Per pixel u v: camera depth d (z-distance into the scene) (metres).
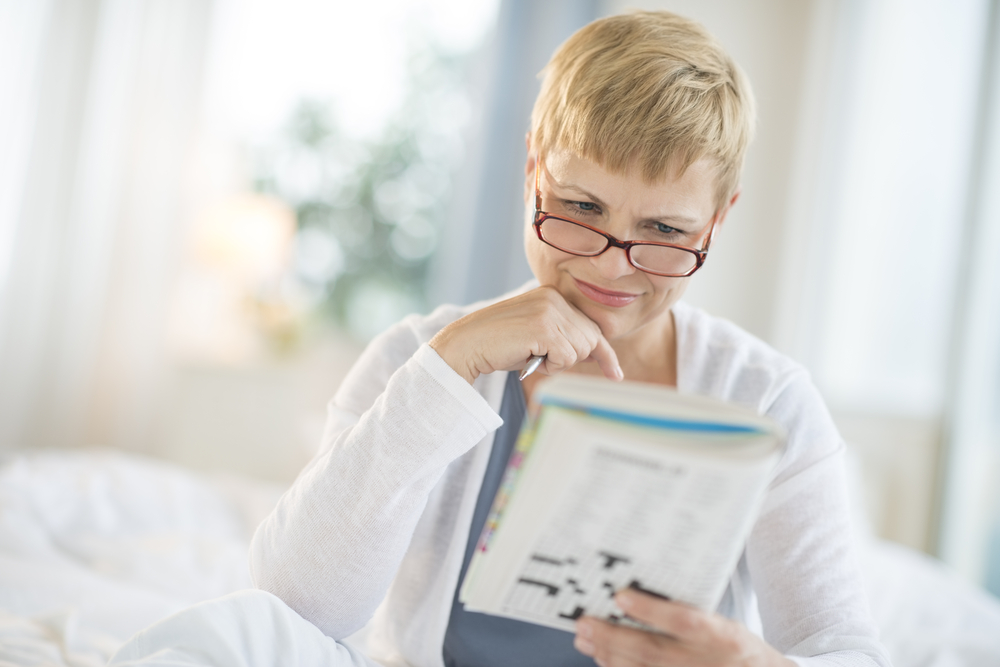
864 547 1.91
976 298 2.63
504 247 3.26
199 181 3.45
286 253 3.44
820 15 3.07
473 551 0.87
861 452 2.82
